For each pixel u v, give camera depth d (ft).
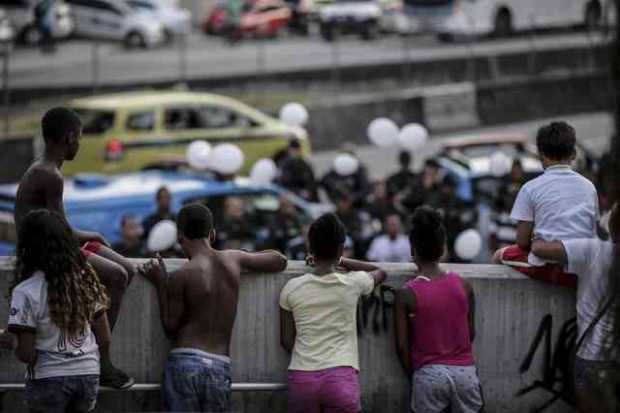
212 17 292.20
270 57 248.11
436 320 45.06
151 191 94.32
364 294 45.80
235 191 96.58
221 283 44.55
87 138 143.33
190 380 43.60
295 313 44.78
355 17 279.49
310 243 45.09
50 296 40.47
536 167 119.85
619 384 38.75
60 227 40.86
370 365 47.75
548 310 47.91
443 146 123.65
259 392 48.01
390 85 216.13
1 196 88.02
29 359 40.57
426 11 250.98
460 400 45.14
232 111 151.74
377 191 108.78
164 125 146.41
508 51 223.71
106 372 44.73
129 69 230.68
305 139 156.76
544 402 48.29
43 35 262.26
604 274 45.21
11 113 189.78
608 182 39.11
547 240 46.03
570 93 209.36
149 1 277.23
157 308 46.68
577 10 230.48
